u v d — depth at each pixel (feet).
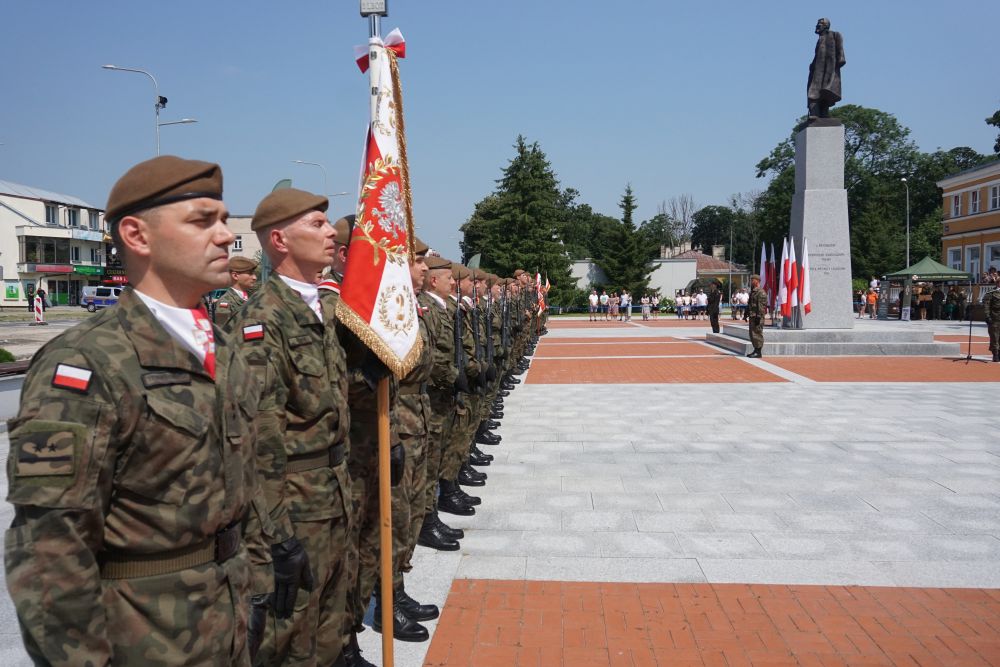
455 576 15.51
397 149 11.28
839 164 61.62
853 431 29.71
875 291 136.56
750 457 25.52
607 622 13.42
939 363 53.62
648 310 141.08
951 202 154.81
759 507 19.98
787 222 205.57
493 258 166.40
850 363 54.03
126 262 6.61
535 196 165.99
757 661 12.03
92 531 5.71
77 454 5.52
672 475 23.27
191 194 6.54
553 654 12.31
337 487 10.13
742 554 16.63
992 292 54.19
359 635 13.39
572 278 174.91
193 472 6.27
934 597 14.37
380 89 10.94
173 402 6.20
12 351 64.44
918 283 129.80
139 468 6.03
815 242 62.23
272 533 7.86
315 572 9.84
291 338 9.73
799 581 15.16
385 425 10.94
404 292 11.00
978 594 14.49
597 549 16.99
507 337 29.14
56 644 5.41
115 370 5.92
